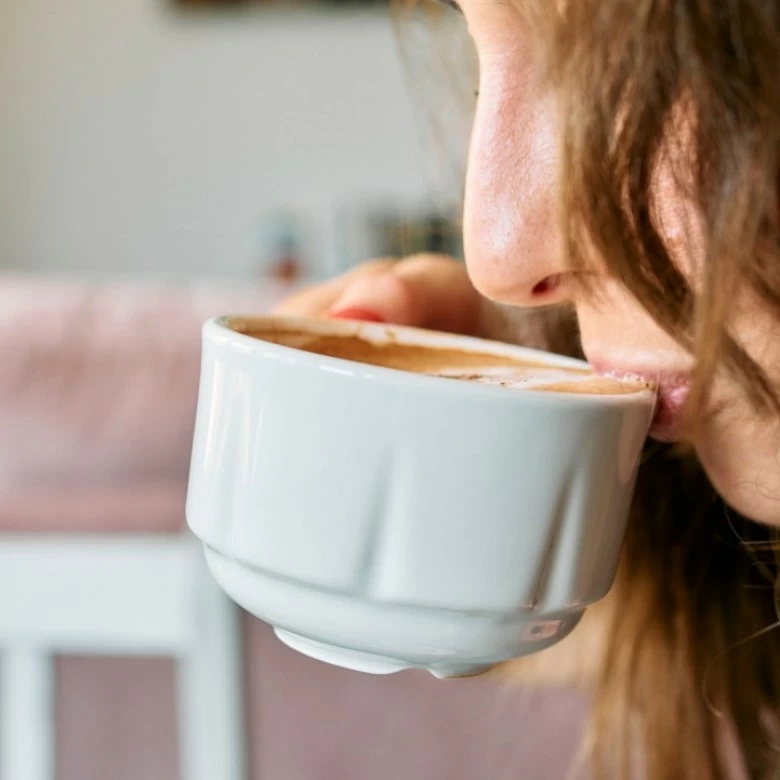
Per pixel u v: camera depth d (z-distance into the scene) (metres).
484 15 0.34
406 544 0.30
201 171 2.53
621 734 0.60
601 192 0.30
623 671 0.58
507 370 0.40
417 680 0.79
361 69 2.47
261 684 0.78
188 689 0.70
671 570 0.57
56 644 0.70
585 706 0.79
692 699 0.57
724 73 0.27
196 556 0.68
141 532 0.71
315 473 0.30
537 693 0.79
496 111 0.34
